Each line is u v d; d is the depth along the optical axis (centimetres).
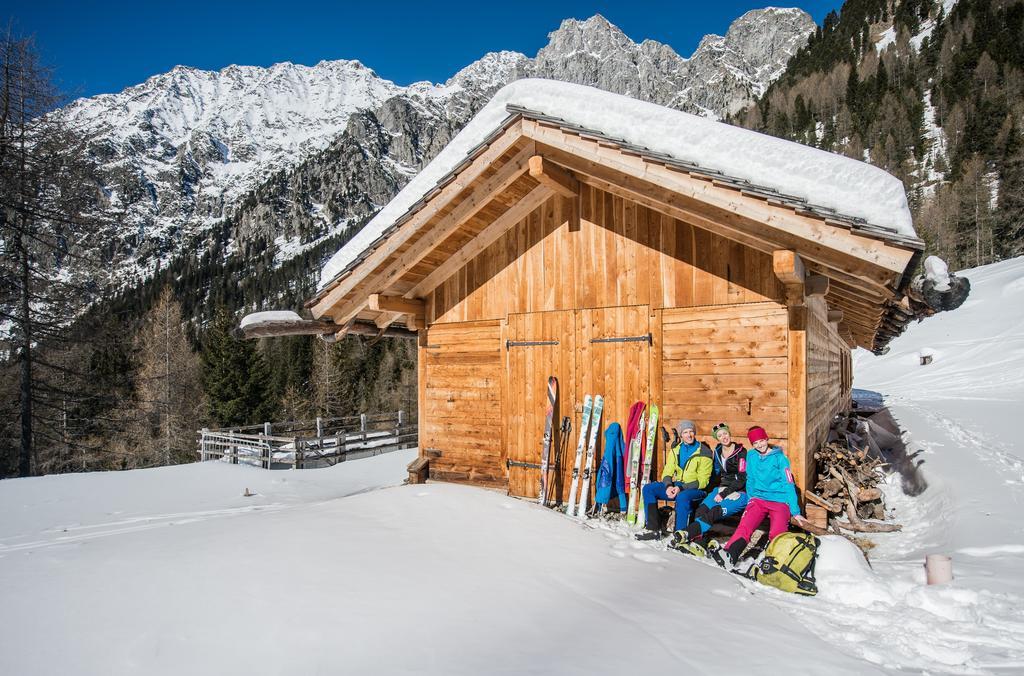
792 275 527
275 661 274
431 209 663
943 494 661
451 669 267
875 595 386
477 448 778
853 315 919
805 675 271
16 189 1541
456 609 336
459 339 798
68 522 816
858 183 468
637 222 668
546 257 727
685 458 565
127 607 331
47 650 284
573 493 652
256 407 3288
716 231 573
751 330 598
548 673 264
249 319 800
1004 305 3222
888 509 716
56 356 1823
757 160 504
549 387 708
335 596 347
